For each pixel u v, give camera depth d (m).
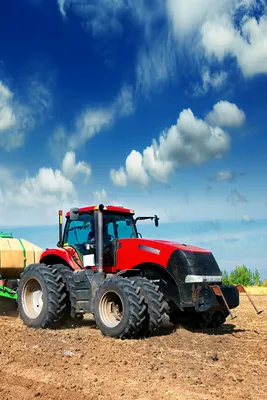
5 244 11.08
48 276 8.95
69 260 9.16
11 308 10.87
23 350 6.87
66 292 8.98
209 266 8.45
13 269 11.06
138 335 7.83
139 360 6.26
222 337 8.00
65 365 6.02
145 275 8.59
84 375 5.57
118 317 8.05
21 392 5.01
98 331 8.55
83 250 9.18
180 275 8.07
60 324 8.99
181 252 8.20
